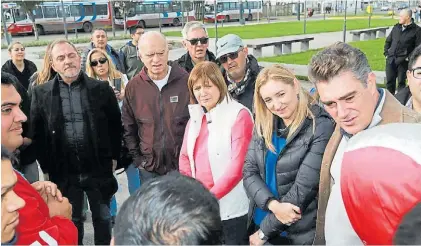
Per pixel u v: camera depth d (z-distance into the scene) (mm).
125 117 2895
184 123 2758
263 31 19516
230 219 2201
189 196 802
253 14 25234
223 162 2213
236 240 2209
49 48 3203
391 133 1087
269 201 1918
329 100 1380
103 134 2783
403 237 1001
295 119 1861
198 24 3719
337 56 1352
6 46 13273
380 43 14352
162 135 2760
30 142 2715
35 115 2697
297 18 26859
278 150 1929
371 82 1376
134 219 778
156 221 762
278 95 1816
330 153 1556
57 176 2809
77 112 2691
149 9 19891
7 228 1281
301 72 8586
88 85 2699
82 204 2869
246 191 2113
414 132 1072
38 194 1605
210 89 2203
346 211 1131
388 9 28922
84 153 2746
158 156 2773
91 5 19266
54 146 2725
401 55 7102
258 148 1998
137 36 5090
